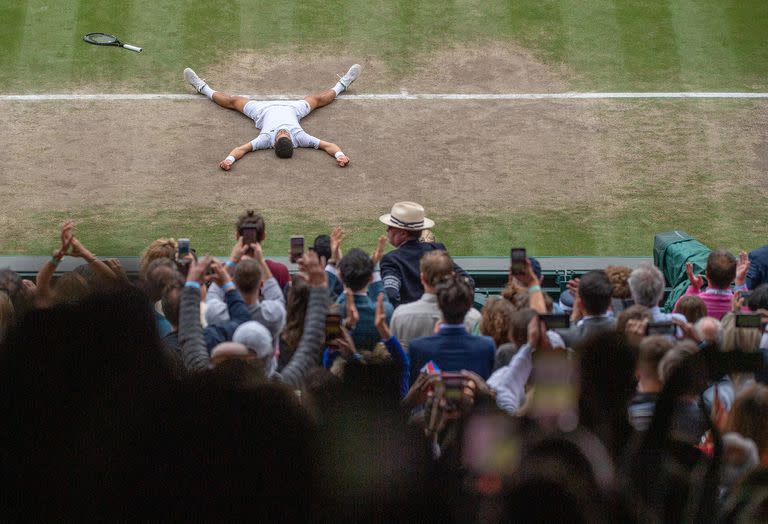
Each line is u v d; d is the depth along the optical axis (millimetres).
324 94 20328
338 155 18969
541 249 17328
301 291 8391
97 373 3633
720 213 18219
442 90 20875
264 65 21312
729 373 5969
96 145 19234
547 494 3689
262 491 3275
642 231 17750
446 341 7762
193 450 3314
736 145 19766
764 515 4355
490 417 4926
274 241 17172
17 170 18594
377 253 10219
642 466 4109
